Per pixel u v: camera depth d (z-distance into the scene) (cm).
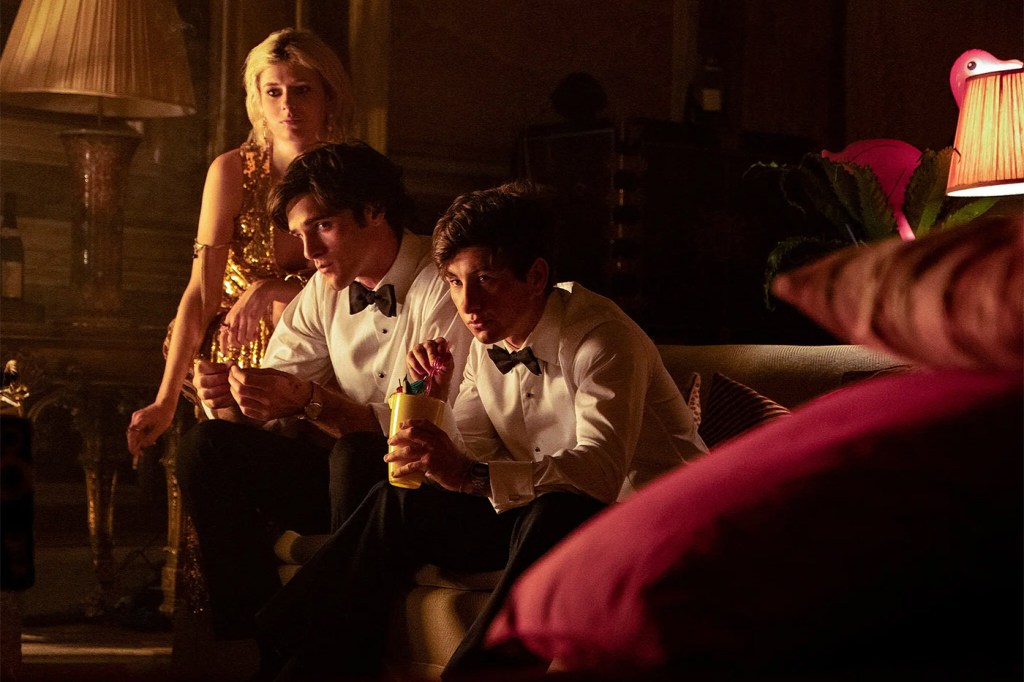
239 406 246
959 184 329
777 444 71
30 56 359
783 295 75
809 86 522
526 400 207
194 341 299
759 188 459
